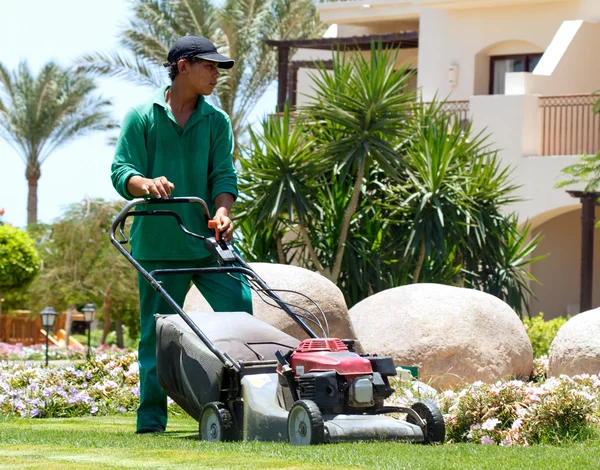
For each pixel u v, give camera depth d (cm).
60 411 965
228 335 645
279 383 580
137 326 3122
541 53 2416
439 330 1054
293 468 453
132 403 998
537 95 2167
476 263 1767
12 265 3027
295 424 547
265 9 3023
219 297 712
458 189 1667
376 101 1658
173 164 710
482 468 470
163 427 718
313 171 1664
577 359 1002
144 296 718
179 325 655
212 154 726
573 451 571
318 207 1705
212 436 602
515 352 1087
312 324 1005
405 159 1723
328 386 546
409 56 2752
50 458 497
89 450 534
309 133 1775
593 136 2123
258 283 670
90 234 2872
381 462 471
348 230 1719
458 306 1078
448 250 1700
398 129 1689
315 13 3209
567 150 2192
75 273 2895
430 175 1659
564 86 2262
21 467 460
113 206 2909
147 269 716
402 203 1669
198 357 632
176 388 657
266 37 3048
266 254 1700
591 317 1024
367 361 560
